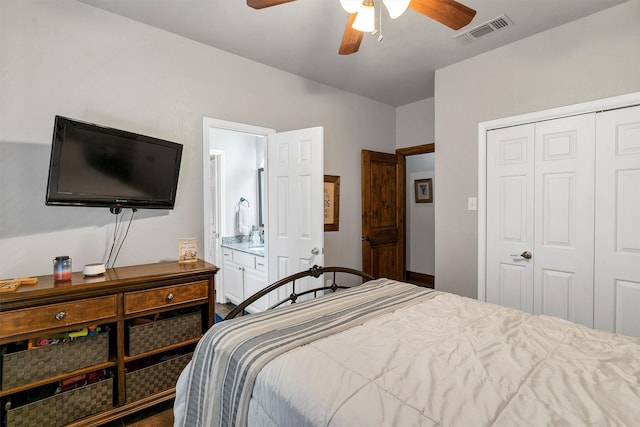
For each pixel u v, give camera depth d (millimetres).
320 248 2891
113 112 2219
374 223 4059
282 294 3119
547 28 2465
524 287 2688
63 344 1654
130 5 2129
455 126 3053
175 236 2502
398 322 1431
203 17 2270
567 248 2465
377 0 2096
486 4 2162
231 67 2797
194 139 2588
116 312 1795
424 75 3312
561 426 771
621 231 2234
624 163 2213
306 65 3055
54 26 2002
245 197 4520
